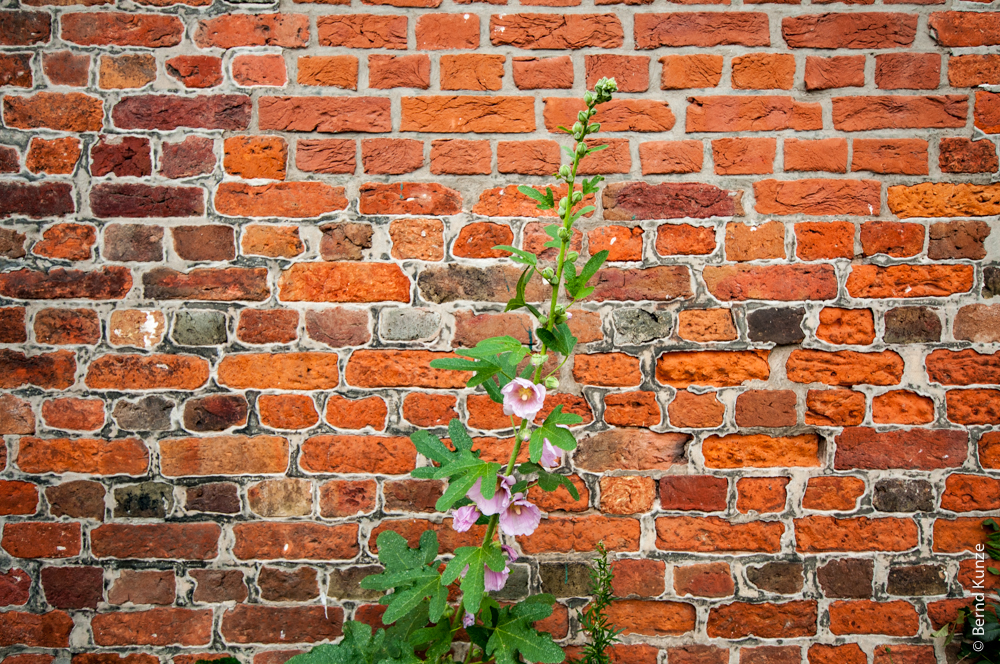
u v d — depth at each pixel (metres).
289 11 1.40
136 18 1.39
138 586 1.40
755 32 1.41
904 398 1.42
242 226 1.41
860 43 1.41
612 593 1.41
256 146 1.41
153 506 1.41
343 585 1.42
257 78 1.41
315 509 1.42
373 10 1.41
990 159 1.41
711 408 1.42
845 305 1.42
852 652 1.41
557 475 1.13
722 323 1.42
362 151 1.42
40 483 1.40
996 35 1.40
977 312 1.41
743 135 1.42
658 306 1.42
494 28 1.41
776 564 1.42
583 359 1.42
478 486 1.11
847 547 1.42
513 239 1.42
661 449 1.43
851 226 1.42
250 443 1.42
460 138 1.42
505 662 1.08
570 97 1.42
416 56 1.41
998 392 1.41
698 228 1.42
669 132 1.42
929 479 1.41
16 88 1.39
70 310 1.40
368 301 1.42
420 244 1.42
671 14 1.41
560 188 1.42
